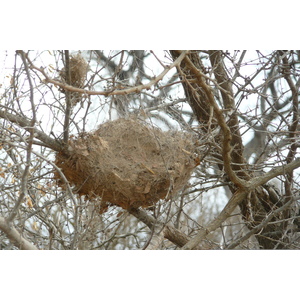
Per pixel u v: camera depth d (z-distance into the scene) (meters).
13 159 5.46
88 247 5.43
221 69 6.29
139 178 5.20
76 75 5.41
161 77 3.84
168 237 6.11
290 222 6.87
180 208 6.12
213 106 4.74
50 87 5.02
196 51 6.14
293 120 6.57
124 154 5.39
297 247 6.06
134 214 5.86
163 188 5.29
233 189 7.24
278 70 6.70
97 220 5.98
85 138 5.30
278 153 5.79
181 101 6.19
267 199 7.25
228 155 5.41
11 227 3.79
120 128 5.61
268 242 7.33
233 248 5.89
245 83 5.92
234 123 6.32
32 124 3.71
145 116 5.56
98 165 5.16
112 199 5.26
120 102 6.18
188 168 5.46
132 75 6.37
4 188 5.32
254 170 6.50
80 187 5.10
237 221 9.81
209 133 5.42
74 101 5.43
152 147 5.50
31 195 5.82
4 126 5.29
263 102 9.04
